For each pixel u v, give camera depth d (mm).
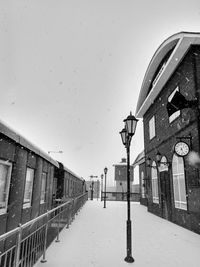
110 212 14094
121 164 39719
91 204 20406
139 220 11000
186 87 9391
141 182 20984
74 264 4570
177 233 7938
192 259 5070
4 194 4695
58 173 12516
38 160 7301
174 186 10664
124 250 5652
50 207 9633
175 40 11430
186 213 8930
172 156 10930
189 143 8891
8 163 4805
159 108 13273
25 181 5895
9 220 4816
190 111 8906
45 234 4820
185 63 9578
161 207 12250
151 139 14977
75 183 20000
